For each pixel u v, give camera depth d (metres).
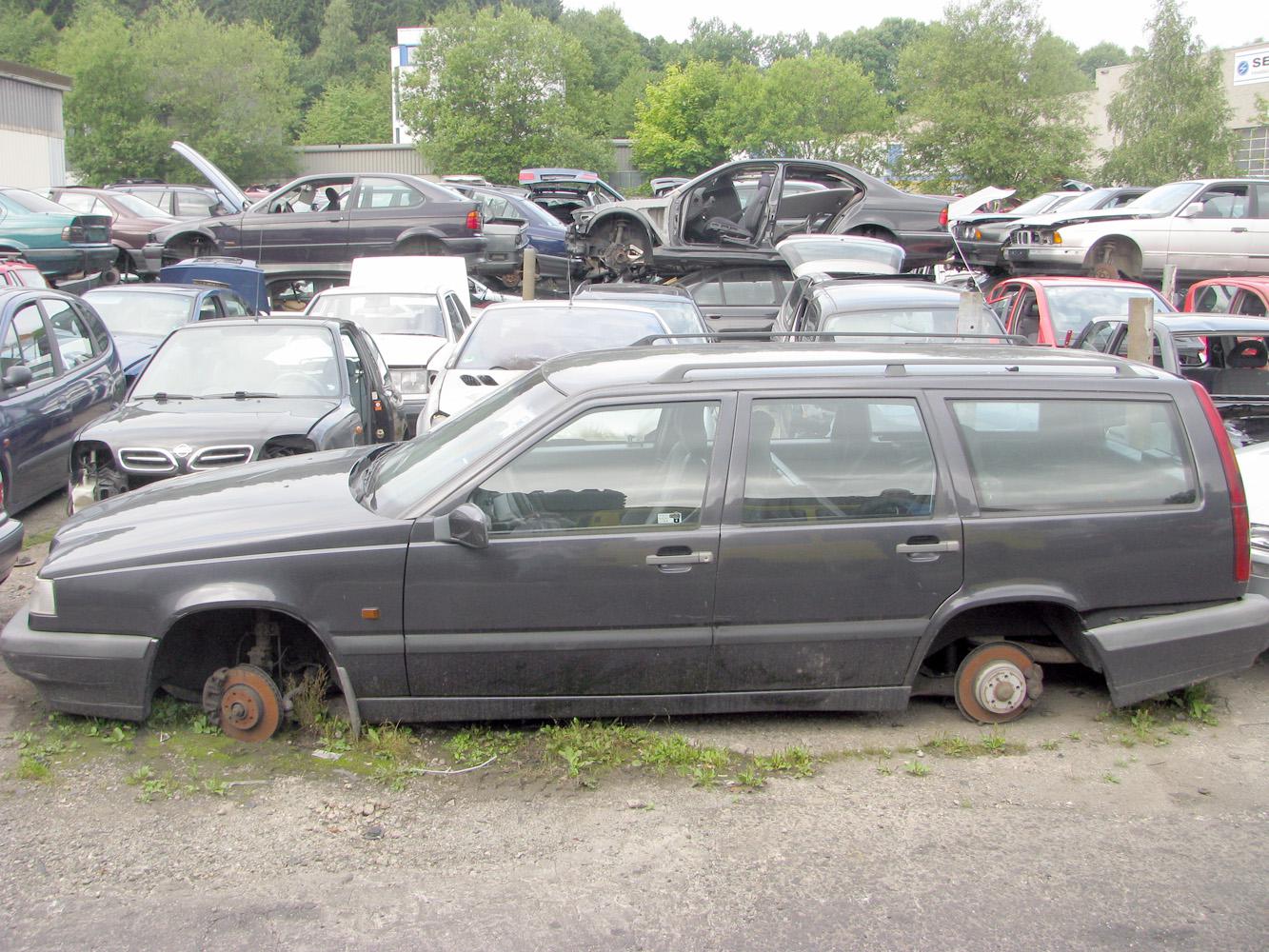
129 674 4.54
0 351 8.14
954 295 10.80
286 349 8.66
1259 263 16.73
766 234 15.99
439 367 10.90
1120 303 11.98
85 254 16.67
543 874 3.82
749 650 4.66
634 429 4.64
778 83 45.09
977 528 4.68
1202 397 4.94
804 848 4.00
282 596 4.48
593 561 4.52
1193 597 4.87
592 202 25.39
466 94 44.53
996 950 3.39
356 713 4.64
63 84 32.25
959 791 4.44
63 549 4.76
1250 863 3.91
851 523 4.64
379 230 17.41
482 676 4.60
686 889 3.72
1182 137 31.55
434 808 4.27
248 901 3.62
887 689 4.79
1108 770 4.64
